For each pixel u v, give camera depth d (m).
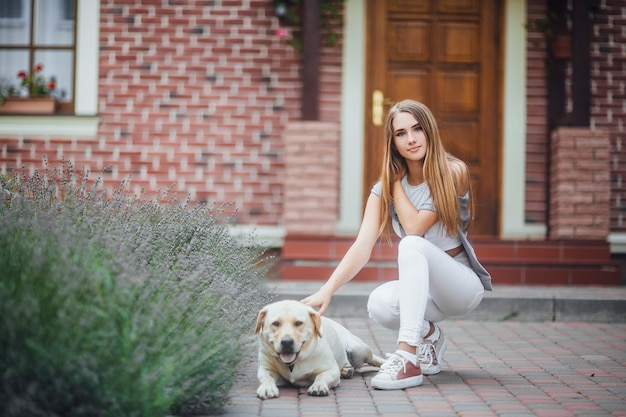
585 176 8.05
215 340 3.44
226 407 3.61
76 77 8.62
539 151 8.63
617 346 5.51
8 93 8.59
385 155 4.36
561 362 4.90
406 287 4.12
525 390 4.07
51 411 2.81
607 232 8.02
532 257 7.85
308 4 8.03
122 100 8.62
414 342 4.11
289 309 3.77
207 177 8.60
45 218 3.46
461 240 4.36
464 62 8.72
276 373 3.96
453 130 8.70
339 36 8.64
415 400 3.81
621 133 8.59
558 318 6.70
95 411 2.82
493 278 7.81
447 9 8.72
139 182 8.59
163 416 3.08
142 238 3.85
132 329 2.96
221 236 4.45
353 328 6.17
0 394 2.75
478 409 3.65
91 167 8.57
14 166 8.51
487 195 8.66
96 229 3.79
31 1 8.70
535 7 8.64
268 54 8.63
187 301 3.39
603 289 7.55
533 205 8.60
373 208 4.43
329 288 4.22
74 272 2.94
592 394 4.00
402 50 8.70
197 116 8.62
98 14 8.62
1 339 2.78
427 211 4.25
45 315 2.86
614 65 8.62
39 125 8.55
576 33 8.01
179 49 8.64
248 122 8.62
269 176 8.60
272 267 8.40
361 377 4.35
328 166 8.03
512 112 8.62
